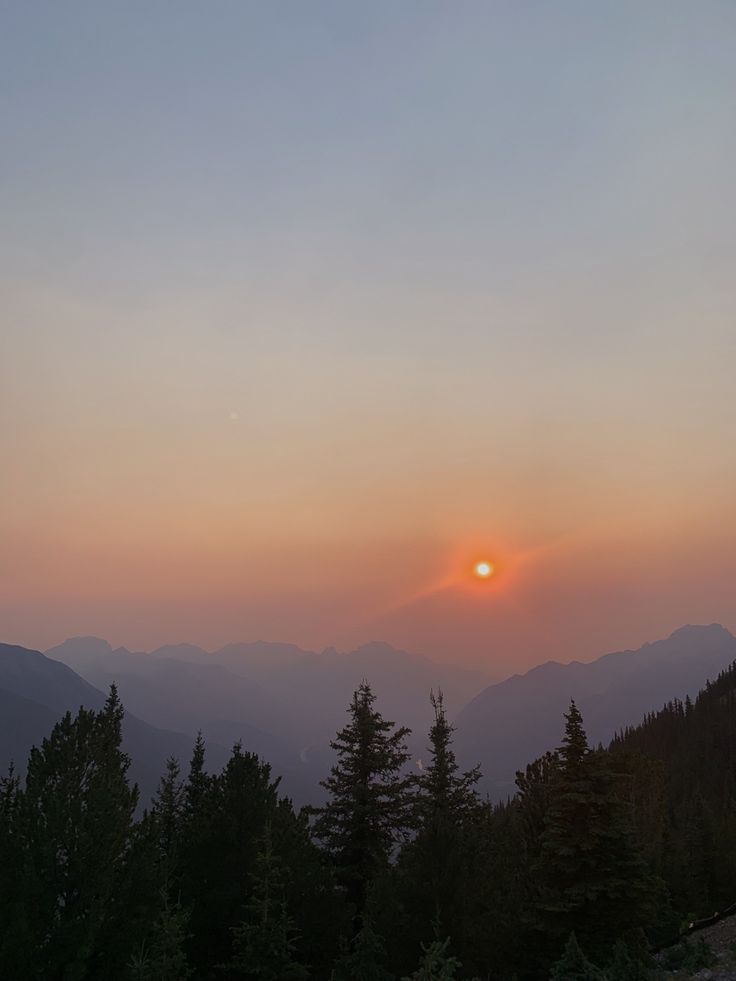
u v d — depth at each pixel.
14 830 18.72
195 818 29.81
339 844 34.03
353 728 36.31
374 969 17.78
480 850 24.05
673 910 35.94
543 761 29.56
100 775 20.39
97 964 17.06
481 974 20.72
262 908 21.48
